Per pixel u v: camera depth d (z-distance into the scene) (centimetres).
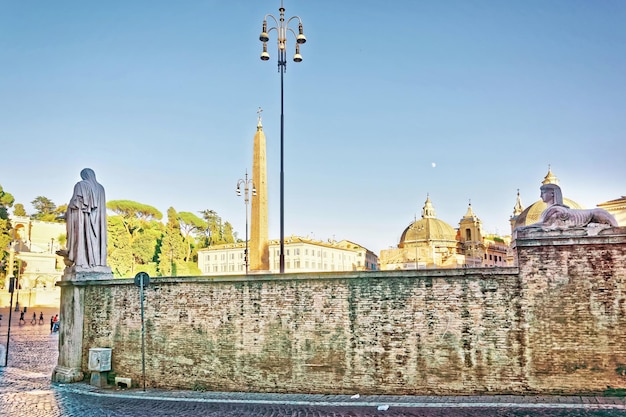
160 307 2022
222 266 12962
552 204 1694
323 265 12138
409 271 1714
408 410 1490
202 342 1933
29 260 11225
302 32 2788
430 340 1678
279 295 1845
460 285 1672
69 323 2197
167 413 1568
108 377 2088
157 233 12125
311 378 1780
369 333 1734
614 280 1561
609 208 5138
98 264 2303
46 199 16000
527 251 1630
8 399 1806
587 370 1555
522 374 1598
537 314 1603
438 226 11819
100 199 2336
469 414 1414
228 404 1666
